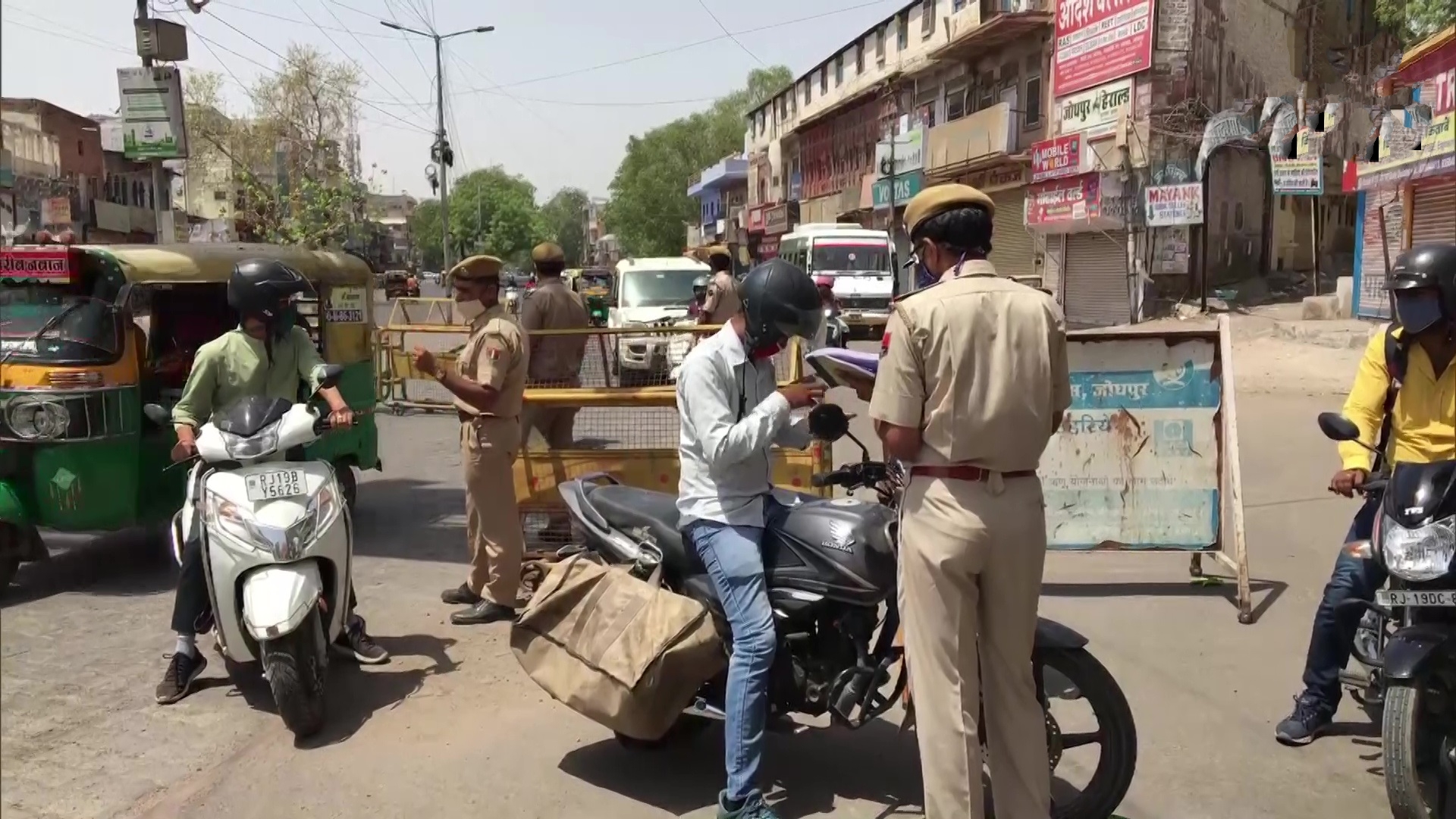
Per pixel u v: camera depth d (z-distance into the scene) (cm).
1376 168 1827
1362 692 434
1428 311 370
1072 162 2408
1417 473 364
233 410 440
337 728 434
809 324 350
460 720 441
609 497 414
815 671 354
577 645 375
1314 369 1546
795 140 4731
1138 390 595
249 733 431
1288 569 638
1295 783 386
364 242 4538
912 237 319
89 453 580
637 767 402
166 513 637
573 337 636
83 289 603
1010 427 295
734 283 1127
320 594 423
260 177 4112
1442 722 347
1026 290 308
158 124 1055
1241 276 2403
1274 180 2175
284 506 428
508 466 543
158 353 683
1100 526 599
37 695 463
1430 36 1739
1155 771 395
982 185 2927
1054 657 342
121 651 518
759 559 349
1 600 595
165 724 437
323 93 4116
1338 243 2664
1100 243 2438
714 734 431
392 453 1072
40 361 573
